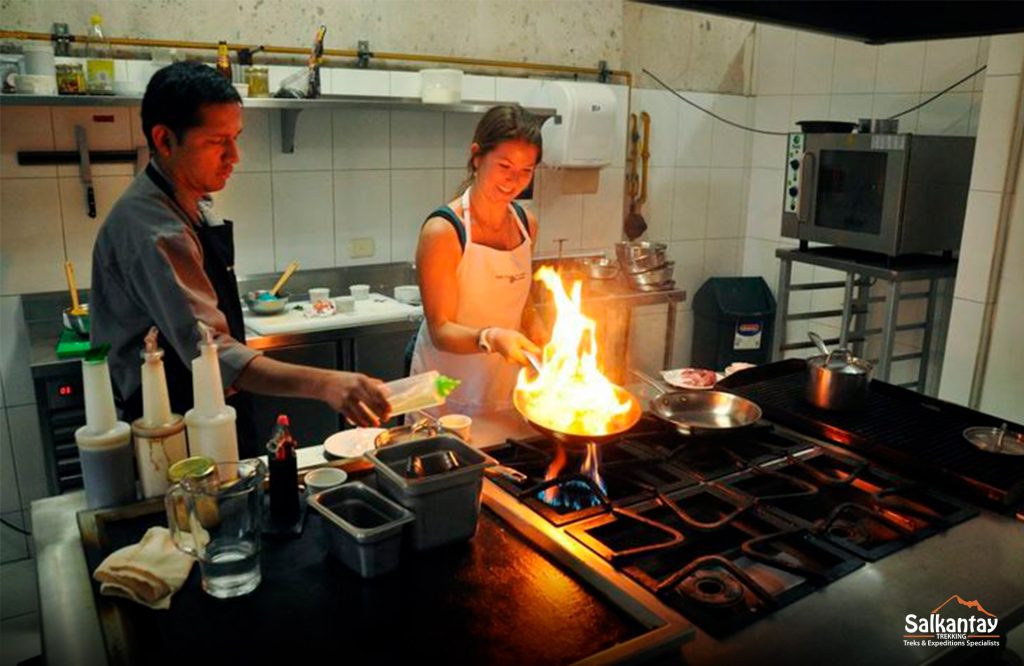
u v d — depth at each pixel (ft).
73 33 9.94
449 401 6.89
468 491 4.13
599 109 12.45
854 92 13.73
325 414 10.35
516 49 12.91
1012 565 4.22
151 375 4.51
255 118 10.95
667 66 14.46
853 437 5.71
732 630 3.59
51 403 8.54
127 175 10.32
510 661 3.33
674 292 12.96
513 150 6.49
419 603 3.72
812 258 12.08
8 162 9.61
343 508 4.13
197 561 3.90
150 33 10.34
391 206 12.23
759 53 15.25
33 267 9.95
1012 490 4.89
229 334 5.75
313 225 11.68
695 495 4.82
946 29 6.54
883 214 11.02
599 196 14.02
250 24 10.92
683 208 15.23
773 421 6.28
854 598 3.87
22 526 10.46
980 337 9.78
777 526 4.45
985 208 9.54
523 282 7.39
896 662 3.43
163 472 4.54
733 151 15.51
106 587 3.64
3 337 9.93
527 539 4.30
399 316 10.69
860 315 12.93
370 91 11.75
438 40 12.25
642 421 5.97
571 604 3.74
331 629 3.51
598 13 13.48
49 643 3.39
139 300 5.35
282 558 4.08
